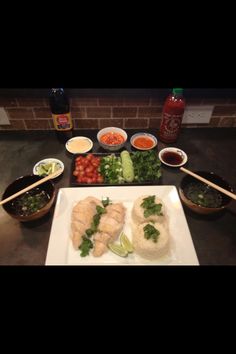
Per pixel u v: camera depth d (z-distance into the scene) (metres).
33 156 0.75
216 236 0.58
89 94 0.73
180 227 0.57
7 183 0.68
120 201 0.63
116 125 0.83
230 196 0.56
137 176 0.67
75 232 0.55
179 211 0.60
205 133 0.83
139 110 0.79
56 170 0.67
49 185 0.61
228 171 0.72
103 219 0.56
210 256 0.54
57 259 0.52
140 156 0.70
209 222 0.60
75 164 0.70
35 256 0.54
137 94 0.74
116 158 0.71
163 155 0.73
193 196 0.62
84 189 0.64
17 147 0.78
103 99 0.75
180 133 0.83
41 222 0.60
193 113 0.80
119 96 0.74
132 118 0.81
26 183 0.62
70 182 0.65
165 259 0.53
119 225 0.56
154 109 0.78
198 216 0.61
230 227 0.59
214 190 0.63
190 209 0.62
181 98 0.69
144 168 0.67
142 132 0.83
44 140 0.80
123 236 0.56
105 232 0.54
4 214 0.61
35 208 0.59
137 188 0.64
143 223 0.57
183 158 0.73
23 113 0.78
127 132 0.83
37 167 0.69
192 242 0.55
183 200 0.59
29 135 0.81
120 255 0.53
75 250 0.54
